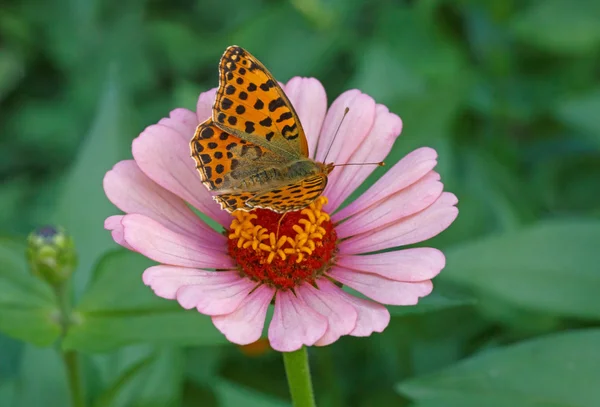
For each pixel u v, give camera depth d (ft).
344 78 1.68
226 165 1.17
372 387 1.42
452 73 1.51
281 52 1.58
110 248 1.30
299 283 1.18
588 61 1.58
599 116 1.42
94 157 1.31
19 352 1.42
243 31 1.59
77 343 1.21
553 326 1.37
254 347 1.38
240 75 1.16
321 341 1.12
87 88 1.71
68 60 1.77
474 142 1.56
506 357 1.21
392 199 1.19
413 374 1.40
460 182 1.46
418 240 1.17
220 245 1.20
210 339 1.22
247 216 1.19
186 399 1.39
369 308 1.14
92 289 1.23
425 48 1.53
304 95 1.23
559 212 1.52
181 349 1.31
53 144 1.67
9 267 1.25
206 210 1.20
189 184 1.20
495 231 1.40
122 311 1.23
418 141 1.40
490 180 1.46
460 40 1.62
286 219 1.18
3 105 1.82
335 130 1.22
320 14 1.58
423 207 1.17
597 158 1.54
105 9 1.80
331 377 1.37
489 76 1.57
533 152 1.57
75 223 1.30
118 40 1.76
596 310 1.27
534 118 1.57
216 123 1.16
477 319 1.39
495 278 1.28
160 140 1.19
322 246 1.18
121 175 1.18
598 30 1.47
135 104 1.70
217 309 1.12
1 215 1.54
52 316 1.24
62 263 1.22
